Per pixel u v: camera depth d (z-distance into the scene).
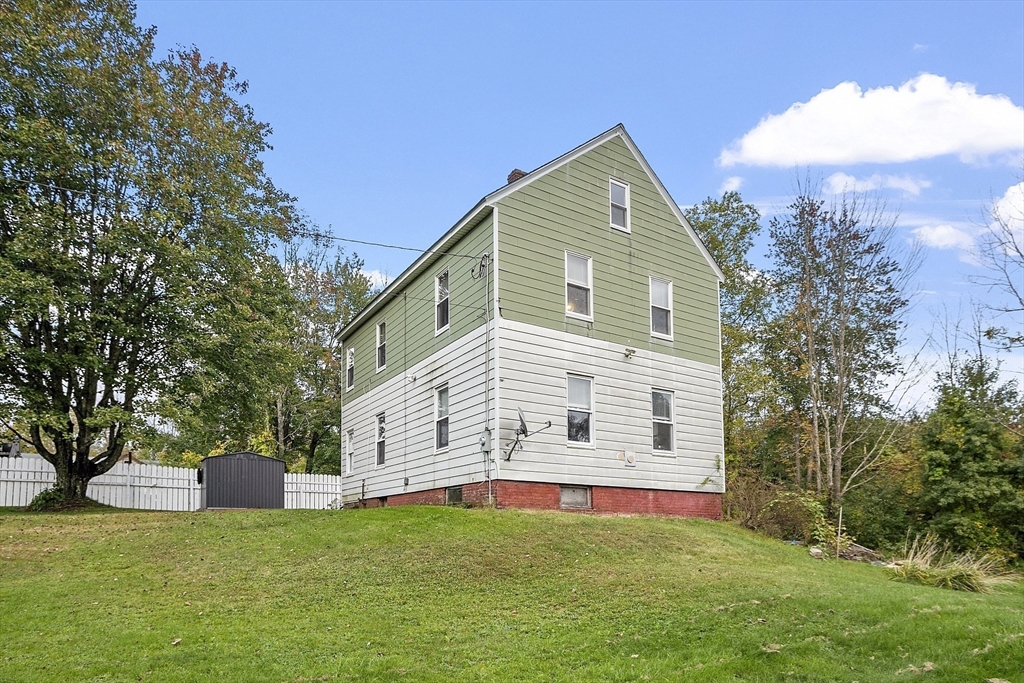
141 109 18.98
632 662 7.96
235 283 20.83
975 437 18.70
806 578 11.82
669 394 18.48
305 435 36.81
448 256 17.84
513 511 14.41
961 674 7.20
